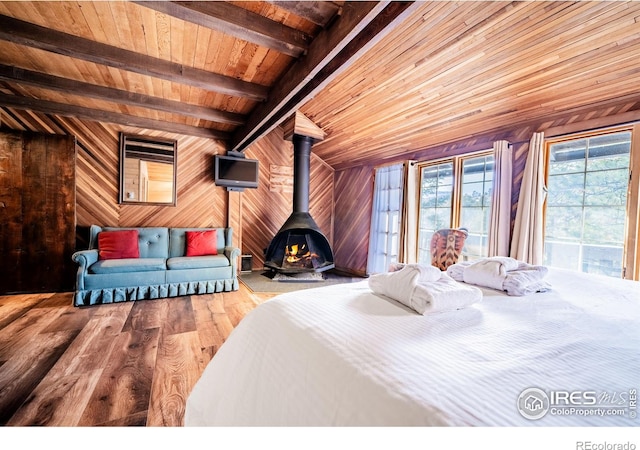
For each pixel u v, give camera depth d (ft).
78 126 11.62
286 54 6.85
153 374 5.67
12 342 6.87
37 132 10.75
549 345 2.55
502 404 1.73
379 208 14.44
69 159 11.20
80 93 8.87
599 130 7.11
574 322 3.16
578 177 7.76
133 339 7.21
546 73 6.68
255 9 5.71
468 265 5.42
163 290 10.80
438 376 2.00
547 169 8.27
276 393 2.60
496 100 8.02
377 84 9.11
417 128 10.76
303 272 13.91
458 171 10.85
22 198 10.55
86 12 5.90
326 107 11.67
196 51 7.18
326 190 18.07
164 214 13.28
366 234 15.74
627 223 6.74
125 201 12.37
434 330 2.82
